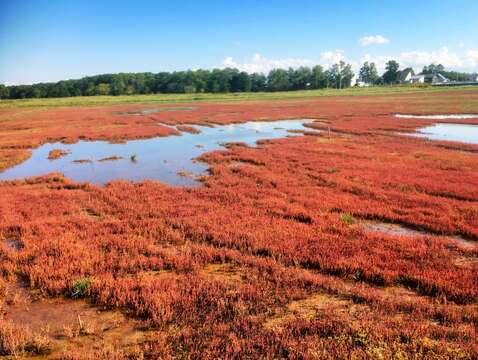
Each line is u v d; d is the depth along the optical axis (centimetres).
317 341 644
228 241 1112
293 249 1042
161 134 4003
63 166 2572
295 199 1552
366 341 633
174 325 708
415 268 912
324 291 835
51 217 1383
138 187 1825
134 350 635
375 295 796
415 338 638
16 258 1023
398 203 1463
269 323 719
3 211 1452
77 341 676
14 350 645
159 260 995
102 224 1291
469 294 793
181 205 1502
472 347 604
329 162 2298
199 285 852
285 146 2995
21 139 3875
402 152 2614
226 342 647
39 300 829
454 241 1104
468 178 1809
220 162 2484
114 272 948
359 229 1191
